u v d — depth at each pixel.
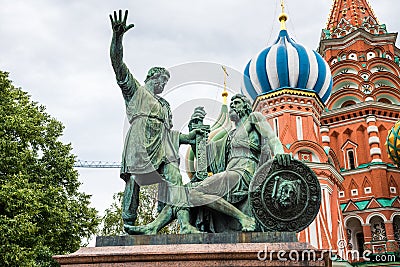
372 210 38.25
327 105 42.97
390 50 45.94
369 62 44.06
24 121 19.23
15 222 16.41
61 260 6.41
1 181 17.64
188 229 7.05
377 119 41.41
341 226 32.03
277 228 6.88
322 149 31.44
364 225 38.16
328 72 34.59
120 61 7.62
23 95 21.50
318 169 30.94
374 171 39.53
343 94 42.81
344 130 41.69
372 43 45.97
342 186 37.88
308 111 32.66
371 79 42.94
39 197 17.61
